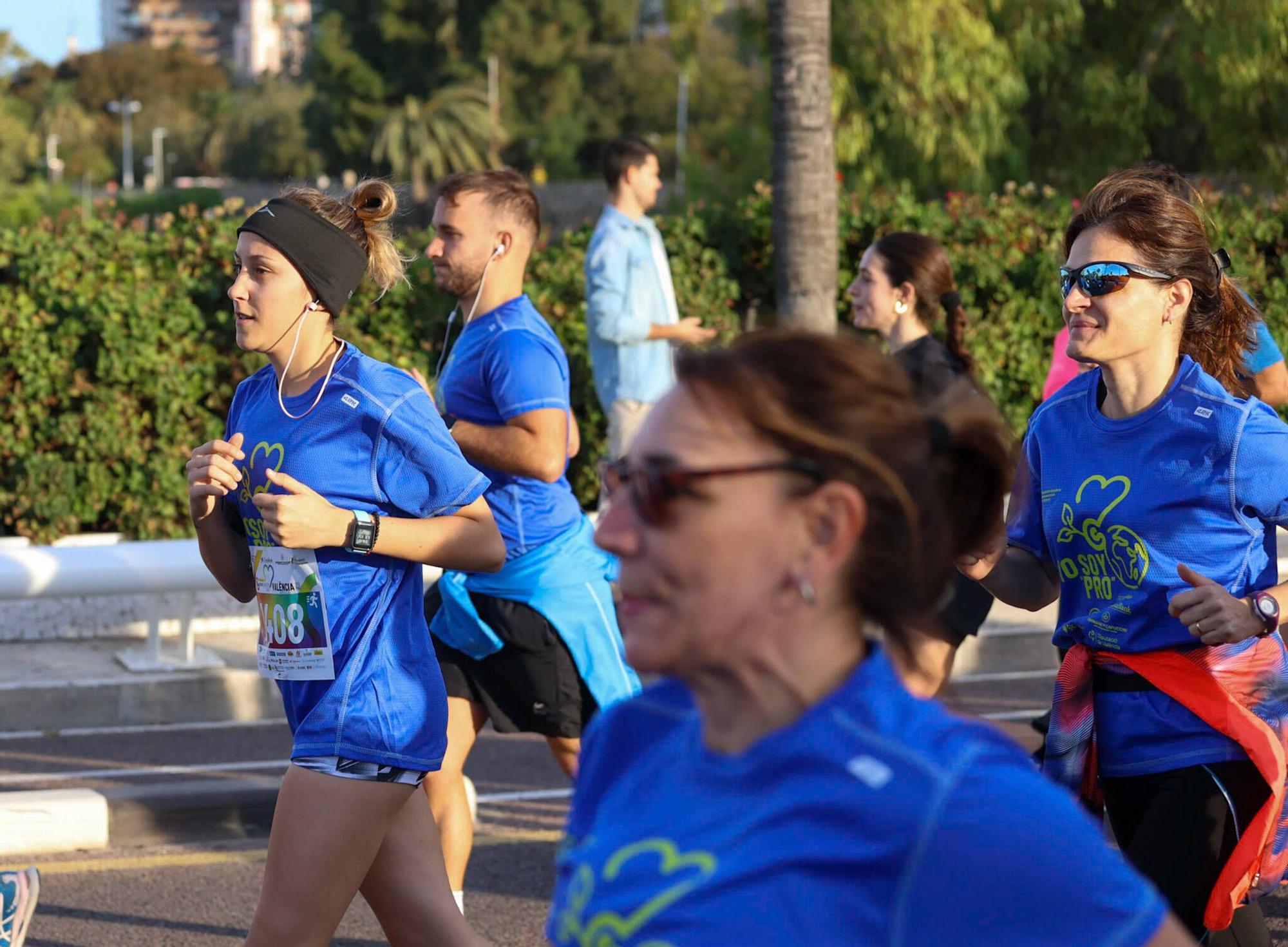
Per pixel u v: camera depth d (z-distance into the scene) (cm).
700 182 2078
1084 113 2031
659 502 161
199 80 16150
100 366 1001
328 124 9044
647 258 903
